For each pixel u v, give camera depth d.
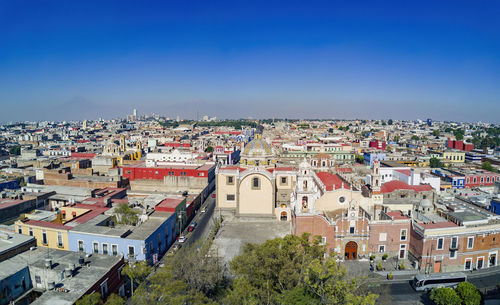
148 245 74.81
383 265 79.75
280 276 59.88
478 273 77.69
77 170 153.25
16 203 102.44
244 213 116.56
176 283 53.22
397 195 101.06
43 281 58.75
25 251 66.94
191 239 95.38
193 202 118.19
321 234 83.31
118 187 132.62
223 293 62.34
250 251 69.19
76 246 74.94
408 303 65.31
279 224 108.75
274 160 127.94
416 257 79.25
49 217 87.50
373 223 81.75
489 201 108.25
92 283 55.25
